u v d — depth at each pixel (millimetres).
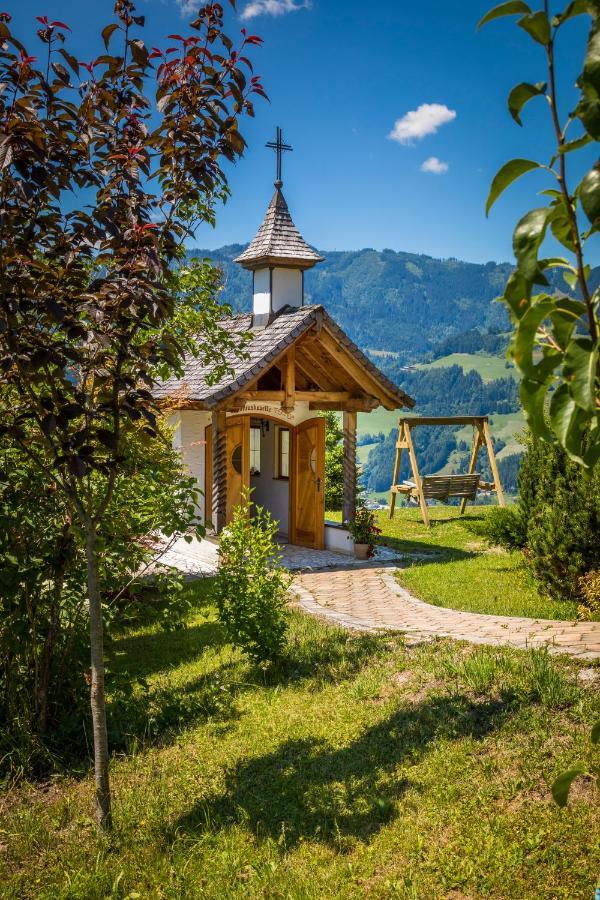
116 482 6691
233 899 4148
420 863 4184
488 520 13125
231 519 15484
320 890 4113
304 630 8906
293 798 5133
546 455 10875
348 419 16000
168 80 4988
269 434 18188
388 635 8203
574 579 10539
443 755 5184
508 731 5285
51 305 4227
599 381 1649
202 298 7902
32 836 4969
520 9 1554
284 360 14953
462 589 11852
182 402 10180
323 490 16016
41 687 6379
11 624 6066
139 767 5914
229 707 6855
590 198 1417
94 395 4969
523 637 7422
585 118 1441
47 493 6109
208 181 5035
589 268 1584
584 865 3908
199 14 5012
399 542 16719
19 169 4203
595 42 1400
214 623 10117
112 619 7156
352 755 5531
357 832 4633
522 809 4453
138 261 4504
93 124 4910
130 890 4375
